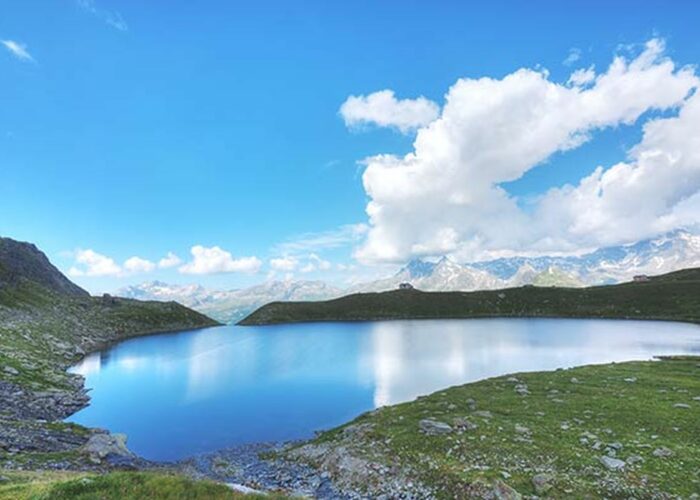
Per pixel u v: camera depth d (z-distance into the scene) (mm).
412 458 36281
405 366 96250
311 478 39062
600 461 31188
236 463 45781
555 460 32125
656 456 31203
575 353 106000
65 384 80188
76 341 142750
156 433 57594
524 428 39094
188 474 41344
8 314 139875
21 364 82688
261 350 137000
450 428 40500
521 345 123438
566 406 45656
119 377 95500
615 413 41625
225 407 70125
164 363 114625
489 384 60656
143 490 22875
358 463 38000
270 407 69438
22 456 37000
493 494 28141
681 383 53375
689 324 180750
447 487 30812
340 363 105750
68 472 33594
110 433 52500
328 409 67125
